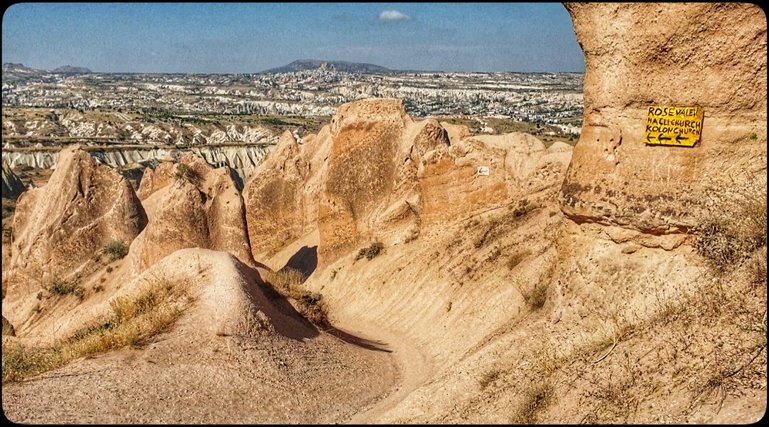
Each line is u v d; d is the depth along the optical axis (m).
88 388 11.88
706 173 11.93
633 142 12.52
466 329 18.58
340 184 31.52
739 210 11.24
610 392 9.69
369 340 20.78
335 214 31.44
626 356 10.31
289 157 41.38
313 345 16.34
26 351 16.23
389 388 15.44
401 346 20.11
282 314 17.31
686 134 12.02
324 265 31.77
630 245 12.51
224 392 12.74
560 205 13.70
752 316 9.62
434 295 22.38
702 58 11.81
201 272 16.80
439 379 13.52
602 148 12.88
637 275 12.25
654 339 10.46
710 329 9.88
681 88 12.03
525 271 18.75
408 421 11.98
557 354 11.84
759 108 11.66
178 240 24.84
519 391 11.16
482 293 19.83
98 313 17.25
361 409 13.70
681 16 11.74
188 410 11.77
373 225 29.86
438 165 25.83
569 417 9.62
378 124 31.28
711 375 8.91
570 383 10.44
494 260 21.41
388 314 23.70
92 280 27.03
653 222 12.09
